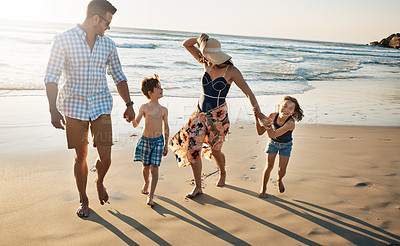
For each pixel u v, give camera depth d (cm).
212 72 363
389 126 738
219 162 391
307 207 348
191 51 390
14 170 402
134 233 288
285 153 364
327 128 700
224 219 320
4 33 2612
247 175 438
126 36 3831
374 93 1226
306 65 2250
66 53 281
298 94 1113
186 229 299
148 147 361
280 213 335
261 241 283
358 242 284
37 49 1680
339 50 5262
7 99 778
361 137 632
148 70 1380
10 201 327
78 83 291
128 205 341
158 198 362
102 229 291
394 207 348
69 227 291
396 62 3319
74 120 297
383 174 441
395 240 287
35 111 691
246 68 1788
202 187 396
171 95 956
